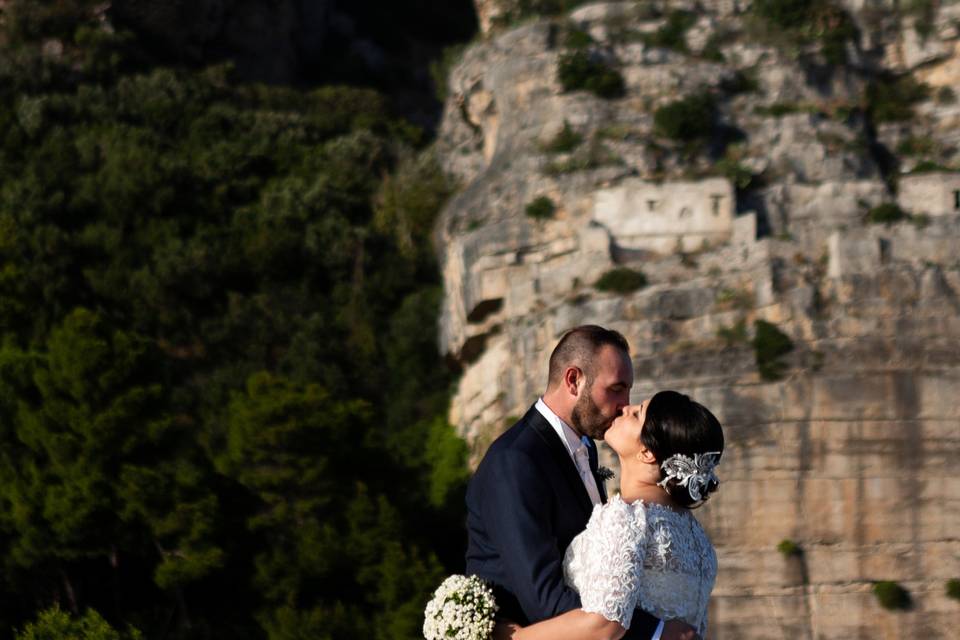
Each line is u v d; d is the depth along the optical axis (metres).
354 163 59.53
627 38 46.38
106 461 34.28
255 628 32.75
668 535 6.45
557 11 52.50
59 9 65.44
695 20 46.97
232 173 57.84
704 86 45.00
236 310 51.22
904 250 37.72
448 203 50.38
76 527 33.09
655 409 6.68
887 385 35.84
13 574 34.47
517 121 46.59
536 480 6.79
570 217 42.31
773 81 45.81
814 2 47.41
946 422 35.62
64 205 54.53
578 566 6.53
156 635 33.41
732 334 36.88
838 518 35.19
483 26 54.97
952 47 46.88
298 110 66.31
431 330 49.72
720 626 34.62
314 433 35.53
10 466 35.22
